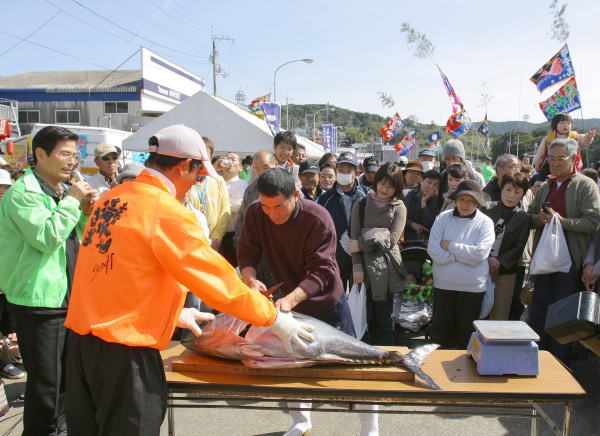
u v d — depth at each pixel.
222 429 3.14
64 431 2.71
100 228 1.81
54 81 29.25
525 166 5.93
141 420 1.77
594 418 3.08
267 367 2.11
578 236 3.86
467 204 3.90
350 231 4.04
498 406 2.14
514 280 4.25
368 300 3.98
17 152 11.05
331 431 3.11
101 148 4.57
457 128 8.59
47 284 2.55
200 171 1.96
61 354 2.64
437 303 4.05
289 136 5.02
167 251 1.73
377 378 2.13
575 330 1.88
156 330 1.79
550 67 6.05
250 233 2.76
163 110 26.31
